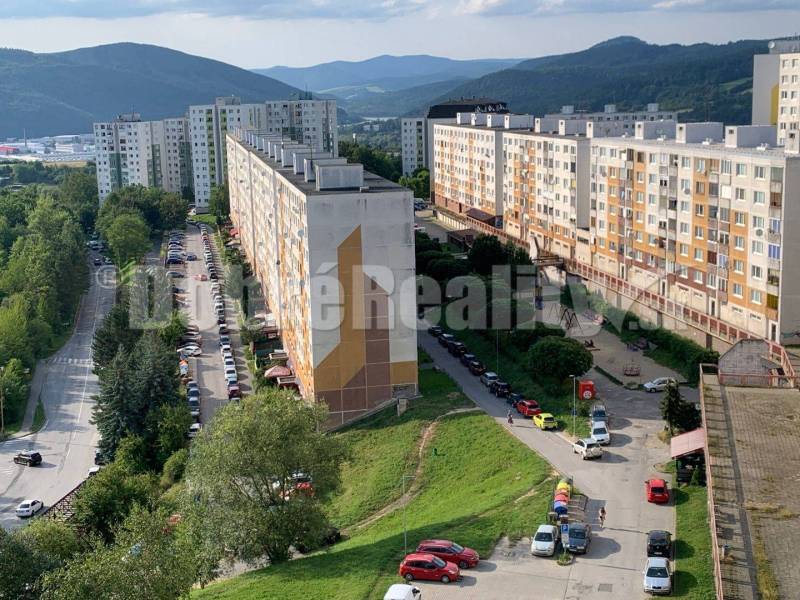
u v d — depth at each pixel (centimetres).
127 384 13812
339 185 13162
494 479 10081
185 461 12350
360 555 8375
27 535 8888
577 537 7888
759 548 6744
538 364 12719
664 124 17562
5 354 17050
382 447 11706
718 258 14412
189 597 7806
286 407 9338
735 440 8694
